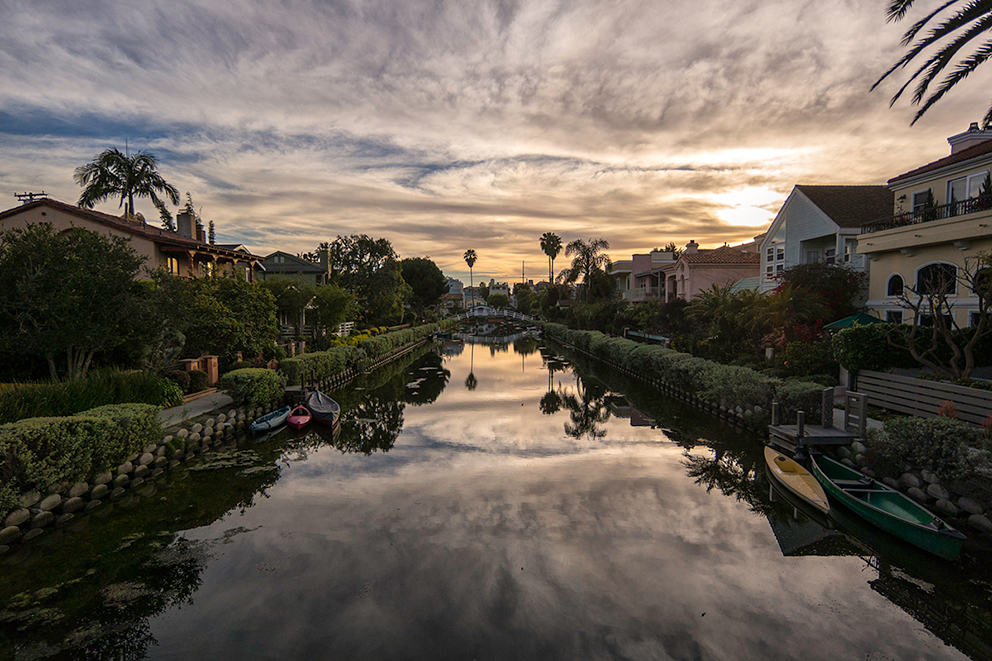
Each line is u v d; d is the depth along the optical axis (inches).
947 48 422.6
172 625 249.3
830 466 408.2
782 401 546.3
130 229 894.4
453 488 434.9
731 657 224.5
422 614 256.8
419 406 828.0
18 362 580.7
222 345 825.5
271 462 511.2
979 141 735.7
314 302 1323.8
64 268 526.3
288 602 268.1
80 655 228.4
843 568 300.5
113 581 289.6
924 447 359.9
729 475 462.9
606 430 642.8
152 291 609.6
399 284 2346.2
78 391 480.7
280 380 754.8
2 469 333.7
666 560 310.3
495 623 249.0
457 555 317.4
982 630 244.1
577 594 274.5
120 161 1160.8
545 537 341.7
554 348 1975.9
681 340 1065.5
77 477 388.2
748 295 852.6
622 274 2394.2
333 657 225.1
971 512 326.0
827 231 904.9
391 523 365.4
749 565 304.5
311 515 380.2
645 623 249.0
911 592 275.6
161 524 365.7
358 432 641.6
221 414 602.5
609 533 347.6
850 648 230.7
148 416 463.8
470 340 2566.4
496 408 804.6
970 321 593.0
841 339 582.6
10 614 259.0
